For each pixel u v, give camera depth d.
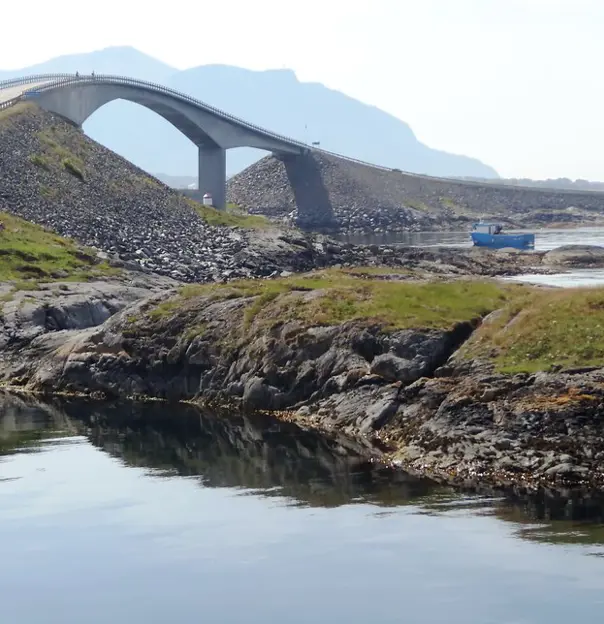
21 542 33.94
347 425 48.44
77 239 113.50
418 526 34.22
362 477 40.59
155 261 112.38
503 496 37.12
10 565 31.89
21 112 149.12
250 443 47.47
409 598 28.53
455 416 42.62
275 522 35.25
